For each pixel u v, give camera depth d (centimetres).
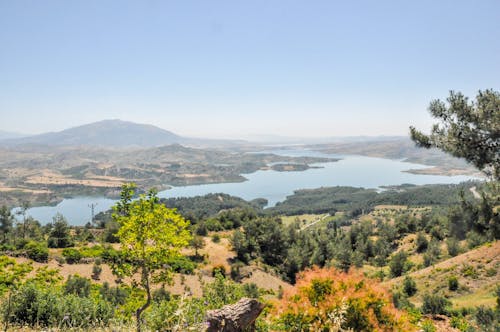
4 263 2867
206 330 493
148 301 703
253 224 8294
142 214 678
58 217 6116
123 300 1634
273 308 708
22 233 8006
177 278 3438
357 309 637
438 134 994
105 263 3803
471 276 2728
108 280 3197
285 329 659
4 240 6900
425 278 3148
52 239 5753
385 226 9738
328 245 7969
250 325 510
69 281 1667
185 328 562
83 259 3834
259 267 6322
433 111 995
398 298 1823
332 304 640
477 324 1253
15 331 659
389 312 667
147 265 702
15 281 2320
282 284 5053
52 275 2912
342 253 7244
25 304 755
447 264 3244
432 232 7550
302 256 7100
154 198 697
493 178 895
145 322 665
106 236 6481
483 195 869
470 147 917
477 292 2489
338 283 680
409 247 8000
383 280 5578
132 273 699
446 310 1670
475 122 903
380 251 7688
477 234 895
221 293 859
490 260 2833
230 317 490
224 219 10662
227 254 6431
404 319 674
